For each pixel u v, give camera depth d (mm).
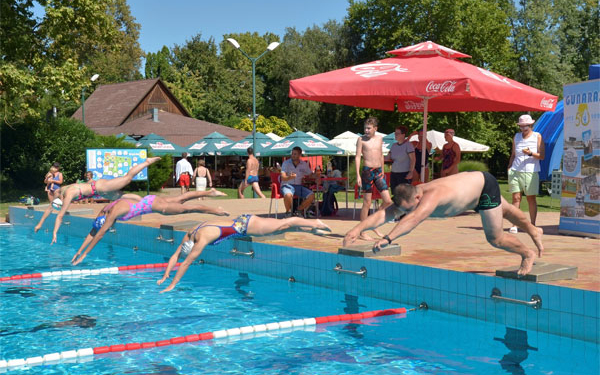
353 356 5609
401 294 7574
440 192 5516
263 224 7906
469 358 5469
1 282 9320
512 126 44344
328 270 8516
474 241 9586
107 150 20703
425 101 12242
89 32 26641
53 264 10891
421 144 13508
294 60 57906
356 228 5766
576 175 10039
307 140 25875
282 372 5203
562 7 49625
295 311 7348
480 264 7402
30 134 26734
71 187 9594
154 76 71562
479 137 40531
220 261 10602
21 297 8258
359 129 48406
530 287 6184
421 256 8102
